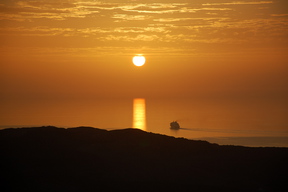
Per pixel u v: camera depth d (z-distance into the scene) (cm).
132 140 16362
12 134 15675
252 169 14225
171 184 12481
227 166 14525
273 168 14325
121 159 14400
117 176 12962
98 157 14275
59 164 13388
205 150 16338
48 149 14400
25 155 13738
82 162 13725
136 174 13250
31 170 12750
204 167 14375
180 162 14738
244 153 16212
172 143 16762
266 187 12562
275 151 16575
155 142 16525
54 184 12031
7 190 11412
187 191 11962
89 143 15538
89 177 12712
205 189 12144
